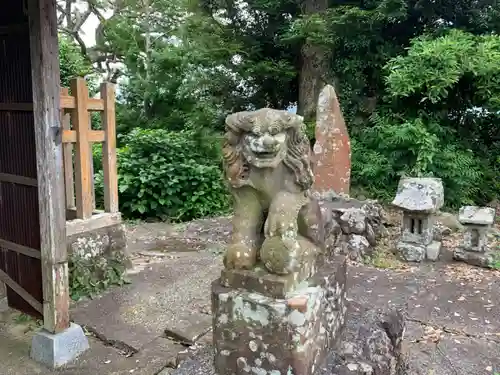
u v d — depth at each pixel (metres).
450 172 6.94
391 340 2.67
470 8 7.79
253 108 8.95
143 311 3.67
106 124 4.28
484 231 4.83
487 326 3.48
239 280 2.14
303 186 2.20
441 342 3.24
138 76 9.68
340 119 5.67
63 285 3.02
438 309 3.77
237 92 8.89
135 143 7.24
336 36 7.80
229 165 2.19
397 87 6.92
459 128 7.65
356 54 8.09
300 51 8.24
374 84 8.20
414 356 3.05
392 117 7.49
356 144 7.57
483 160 7.52
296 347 2.00
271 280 2.05
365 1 7.94
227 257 2.18
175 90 9.50
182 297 3.93
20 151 3.01
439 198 5.06
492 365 2.96
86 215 4.14
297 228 2.28
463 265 4.86
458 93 7.34
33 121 2.87
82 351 3.11
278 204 2.13
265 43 8.73
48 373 2.89
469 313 3.71
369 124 7.85
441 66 6.79
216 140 7.93
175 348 3.12
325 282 2.23
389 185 7.29
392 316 2.79
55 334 3.01
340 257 2.59
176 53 9.16
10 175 3.09
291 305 1.99
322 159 5.62
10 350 3.18
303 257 2.18
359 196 7.02
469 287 4.25
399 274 4.61
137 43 9.95
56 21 2.80
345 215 5.08
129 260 4.57
